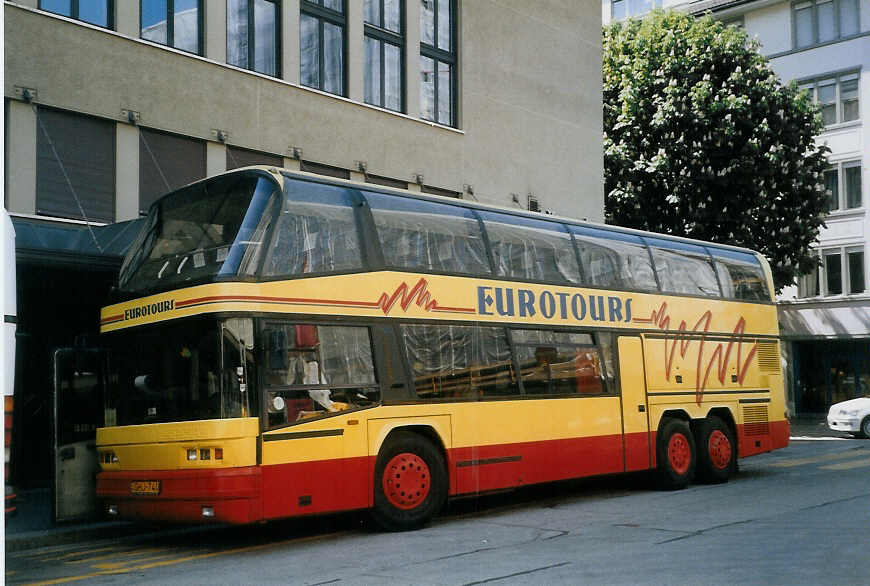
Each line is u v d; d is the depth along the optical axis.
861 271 39.69
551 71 27.22
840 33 41.03
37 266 13.48
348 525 11.66
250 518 9.35
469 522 11.64
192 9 17.78
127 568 8.97
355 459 10.41
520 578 7.76
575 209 27.66
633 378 14.51
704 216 31.06
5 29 14.75
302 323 10.15
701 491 14.70
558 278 13.62
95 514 11.91
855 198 40.12
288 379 9.91
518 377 12.60
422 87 23.02
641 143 32.28
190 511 9.47
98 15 16.19
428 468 11.26
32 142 15.00
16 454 15.21
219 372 9.49
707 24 32.84
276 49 19.38
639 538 9.86
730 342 16.64
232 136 18.09
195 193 10.68
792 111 31.47
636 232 15.47
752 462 19.95
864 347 39.81
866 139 39.81
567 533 10.41
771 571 7.86
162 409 10.05
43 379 15.63
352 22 20.97
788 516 11.29
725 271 16.97
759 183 30.75
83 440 11.95
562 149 27.34
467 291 12.16
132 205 16.34
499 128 25.12
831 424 28.06
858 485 14.66
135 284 10.73
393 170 21.69
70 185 15.49
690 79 31.80
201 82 17.62
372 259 11.04
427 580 7.75
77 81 15.64
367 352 10.78
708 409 15.88
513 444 12.34
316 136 19.83
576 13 28.42
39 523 11.75
